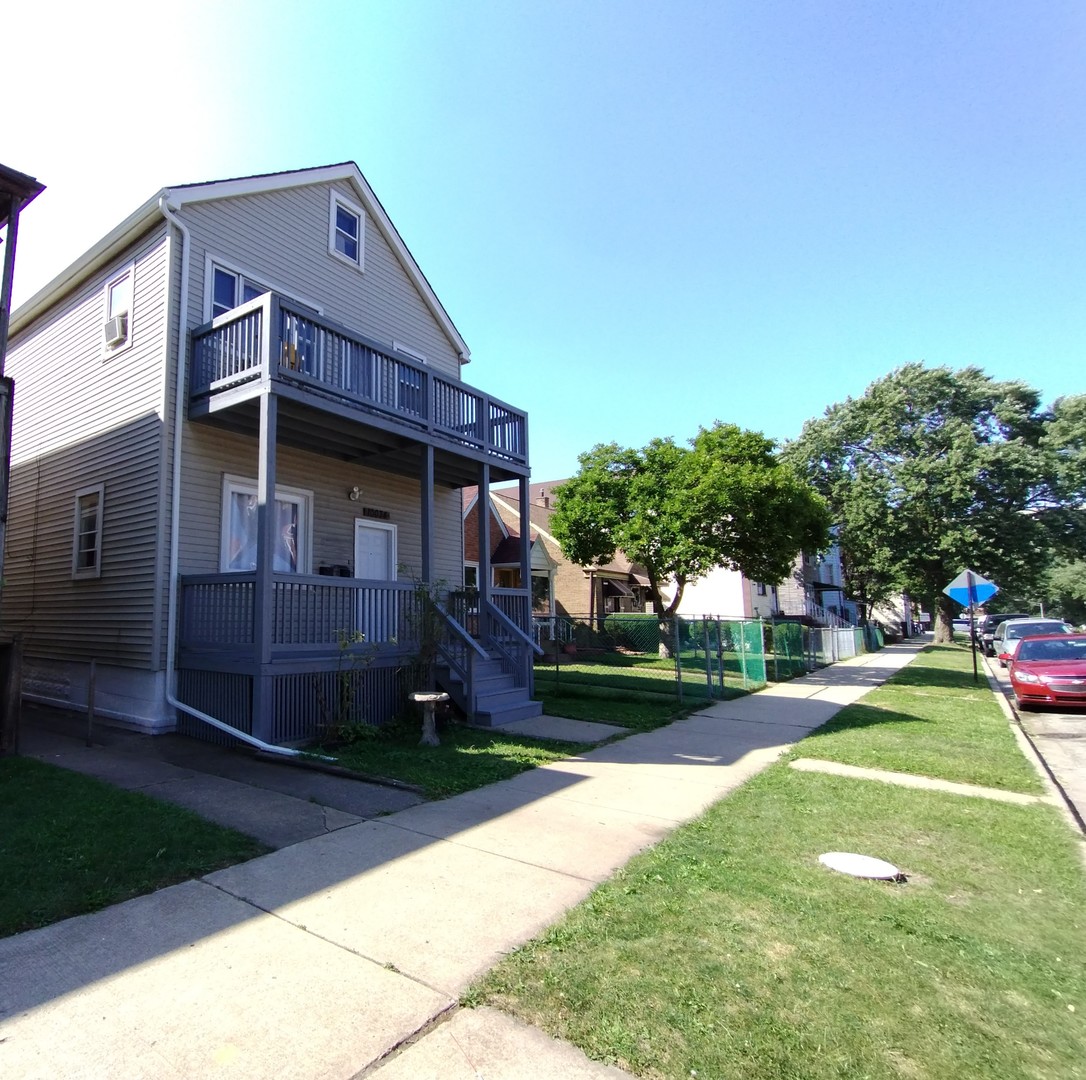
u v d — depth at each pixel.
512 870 4.10
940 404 38.16
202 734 7.94
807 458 40.84
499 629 10.63
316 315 8.38
